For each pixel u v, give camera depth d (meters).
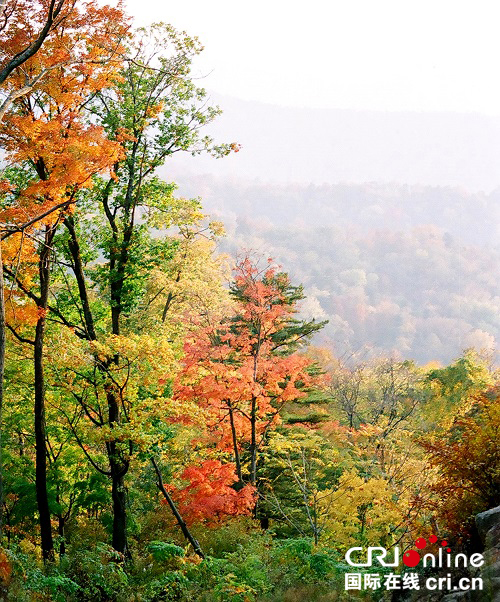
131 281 19.12
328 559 13.14
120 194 19.02
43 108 15.18
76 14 14.41
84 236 19.17
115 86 17.81
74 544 19.17
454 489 11.87
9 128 13.88
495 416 12.05
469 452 11.83
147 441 16.34
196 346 20.38
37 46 11.35
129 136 16.36
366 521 18.72
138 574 15.64
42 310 15.33
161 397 18.17
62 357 16.67
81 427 17.97
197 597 12.69
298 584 12.37
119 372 17.27
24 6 14.17
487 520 10.22
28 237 14.24
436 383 34.31
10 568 11.13
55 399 18.72
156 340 18.39
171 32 18.41
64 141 14.12
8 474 18.83
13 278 14.92
